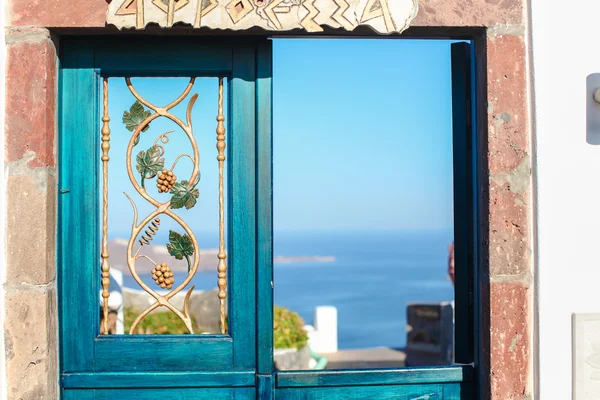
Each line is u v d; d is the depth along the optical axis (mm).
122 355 2861
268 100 2877
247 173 2879
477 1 2754
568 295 2750
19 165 2682
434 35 2875
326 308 11586
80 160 2857
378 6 2723
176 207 2900
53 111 2770
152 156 2902
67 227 2854
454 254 3014
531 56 2766
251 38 2889
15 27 2695
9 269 2682
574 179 2760
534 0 2766
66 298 2854
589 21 2781
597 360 2750
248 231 2879
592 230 2762
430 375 2906
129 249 2900
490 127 2764
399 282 46281
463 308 2992
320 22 2705
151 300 4410
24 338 2678
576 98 2766
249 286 2877
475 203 2922
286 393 2881
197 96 2920
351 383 2883
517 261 2754
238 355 2875
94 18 2707
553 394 2740
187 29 2744
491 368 2748
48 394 2703
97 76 2885
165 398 2852
